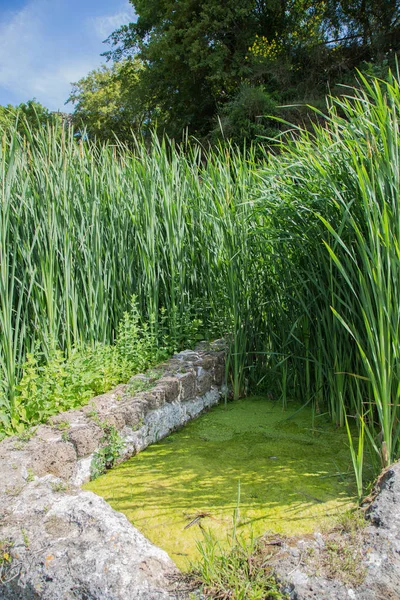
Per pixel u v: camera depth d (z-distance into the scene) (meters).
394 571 1.69
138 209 4.18
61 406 3.03
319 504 2.27
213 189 4.27
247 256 3.81
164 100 16.86
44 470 2.45
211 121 14.51
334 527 2.01
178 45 15.09
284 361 3.59
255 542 1.93
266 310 3.86
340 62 13.80
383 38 12.91
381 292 2.29
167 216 4.17
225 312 4.11
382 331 2.31
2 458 2.41
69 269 3.46
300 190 3.13
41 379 3.03
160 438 3.23
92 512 2.04
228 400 3.95
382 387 2.36
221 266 4.09
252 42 14.53
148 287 4.13
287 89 13.77
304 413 3.53
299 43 14.46
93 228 3.75
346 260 2.68
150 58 16.42
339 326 3.03
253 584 1.70
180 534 2.12
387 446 2.39
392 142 2.46
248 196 3.95
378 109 2.57
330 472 2.60
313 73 13.84
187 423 3.49
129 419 2.96
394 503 2.03
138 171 4.32
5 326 2.92
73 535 1.92
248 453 2.92
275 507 2.28
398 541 1.82
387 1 13.16
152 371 3.59
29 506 2.09
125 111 17.89
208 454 2.95
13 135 3.13
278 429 3.26
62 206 3.51
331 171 2.95
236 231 3.81
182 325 4.21
